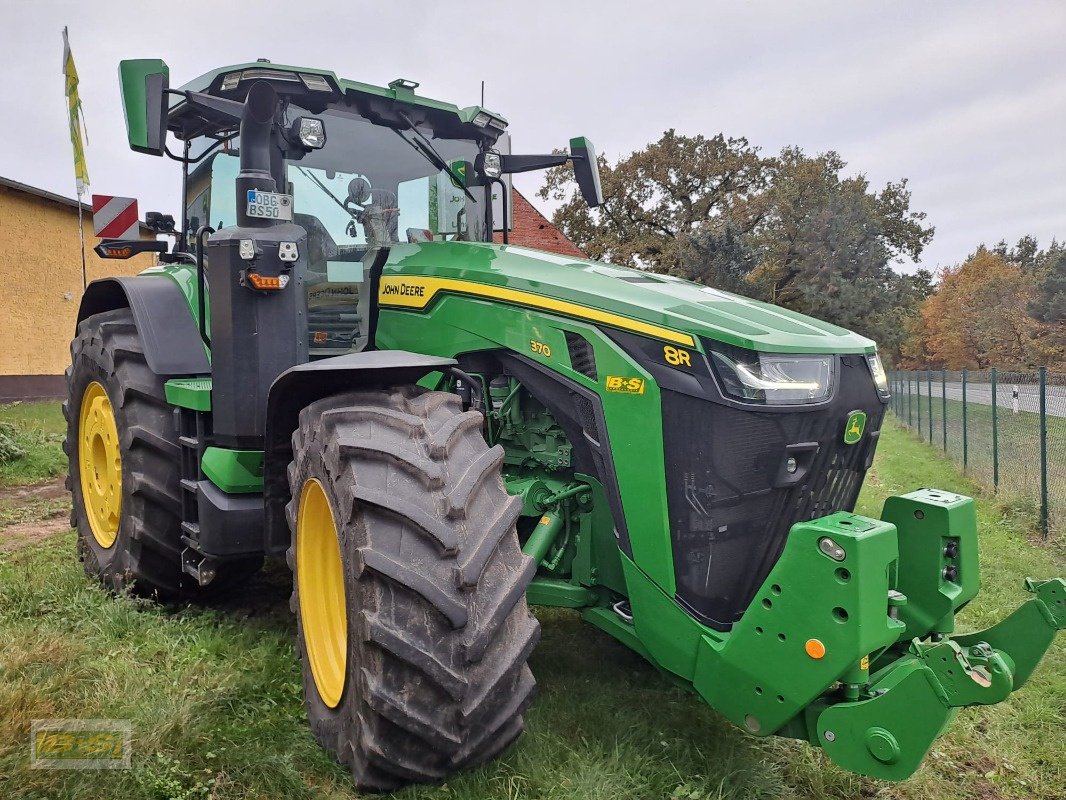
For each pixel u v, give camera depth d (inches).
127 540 144.6
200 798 87.1
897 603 82.7
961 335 1888.5
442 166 149.3
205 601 154.2
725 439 92.7
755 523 94.5
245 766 91.6
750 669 86.4
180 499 140.3
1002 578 191.9
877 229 1480.1
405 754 84.2
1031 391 318.3
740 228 1175.6
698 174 1288.1
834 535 78.3
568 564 113.3
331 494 93.1
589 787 91.0
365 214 139.6
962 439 430.9
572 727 106.0
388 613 81.6
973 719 120.5
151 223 174.1
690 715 111.3
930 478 374.3
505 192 161.0
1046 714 121.6
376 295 133.6
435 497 86.2
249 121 113.7
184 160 154.7
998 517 272.7
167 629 135.9
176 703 105.0
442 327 121.3
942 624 98.1
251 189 113.7
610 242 1248.8
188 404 130.5
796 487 95.0
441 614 81.6
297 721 104.8
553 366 107.7
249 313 115.2
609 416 100.9
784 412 92.0
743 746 104.6
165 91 113.7
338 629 101.5
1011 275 2011.6
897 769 78.2
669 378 95.9
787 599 82.1
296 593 107.3
